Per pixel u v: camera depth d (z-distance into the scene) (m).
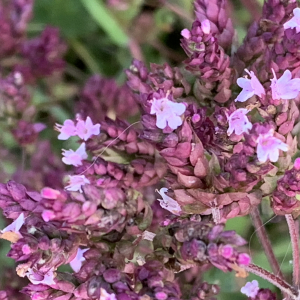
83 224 0.10
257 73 0.12
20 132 0.16
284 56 0.11
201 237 0.09
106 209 0.10
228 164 0.10
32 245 0.10
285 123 0.10
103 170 0.11
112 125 0.12
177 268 0.10
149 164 0.12
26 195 0.11
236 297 0.16
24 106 0.16
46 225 0.10
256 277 0.15
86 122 0.12
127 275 0.10
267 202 0.13
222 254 0.09
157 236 0.10
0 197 0.11
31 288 0.11
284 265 0.15
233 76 0.12
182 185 0.11
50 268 0.10
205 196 0.10
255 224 0.12
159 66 0.12
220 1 0.13
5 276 0.15
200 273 0.13
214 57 0.11
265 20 0.12
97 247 0.10
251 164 0.10
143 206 0.10
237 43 0.13
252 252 0.15
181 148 0.10
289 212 0.11
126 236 0.11
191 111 0.11
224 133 0.10
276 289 0.15
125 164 0.12
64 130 0.12
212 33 0.12
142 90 0.12
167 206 0.11
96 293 0.10
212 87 0.12
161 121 0.10
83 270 0.10
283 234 0.16
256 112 0.11
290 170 0.10
